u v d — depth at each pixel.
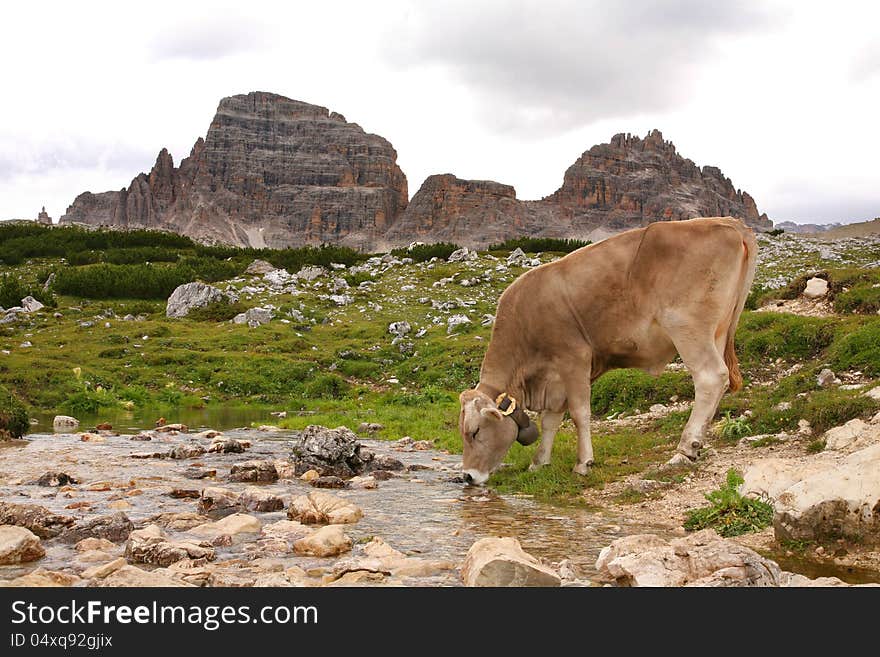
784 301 20.55
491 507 8.74
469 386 23.89
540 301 9.95
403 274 43.25
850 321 15.62
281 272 43.50
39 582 5.46
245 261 53.81
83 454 12.96
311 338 31.08
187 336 30.86
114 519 7.20
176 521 7.60
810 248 47.50
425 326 32.09
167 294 42.09
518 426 10.19
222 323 33.81
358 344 30.16
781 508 6.59
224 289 38.31
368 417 19.33
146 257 54.19
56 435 16.02
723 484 8.42
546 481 9.81
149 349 28.84
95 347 28.84
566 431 13.86
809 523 6.43
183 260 51.84
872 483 6.35
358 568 5.96
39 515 7.33
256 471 10.68
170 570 5.81
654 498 8.66
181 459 12.60
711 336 9.22
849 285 19.25
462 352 26.92
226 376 25.97
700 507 7.97
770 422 10.66
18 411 15.84
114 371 25.97
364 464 11.69
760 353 15.99
